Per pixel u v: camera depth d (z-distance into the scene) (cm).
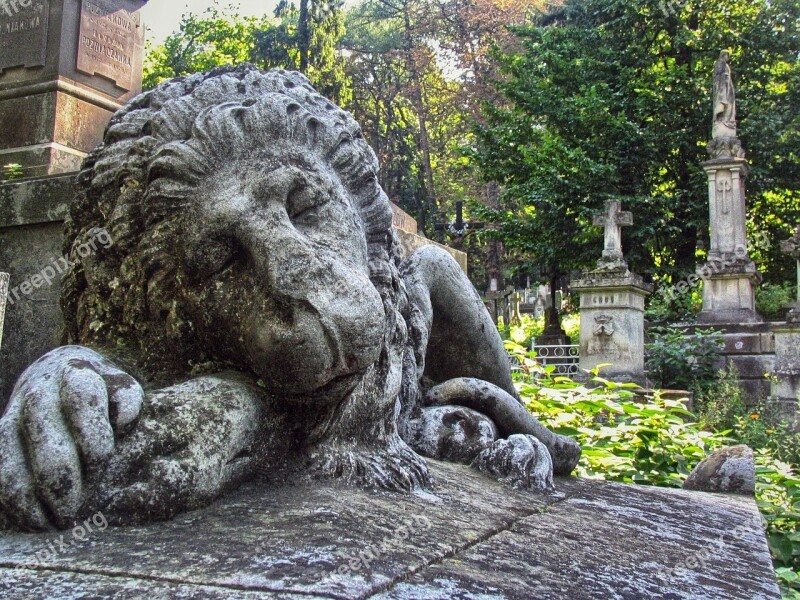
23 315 339
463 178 3409
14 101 502
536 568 145
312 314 169
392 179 3275
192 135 184
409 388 265
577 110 1944
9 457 139
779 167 1977
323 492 175
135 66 590
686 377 1226
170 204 181
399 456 208
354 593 112
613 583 144
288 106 189
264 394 178
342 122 206
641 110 1933
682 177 2003
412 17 3422
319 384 173
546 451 251
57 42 510
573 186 1831
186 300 181
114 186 195
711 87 1958
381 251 209
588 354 1130
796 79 2017
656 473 410
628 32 2080
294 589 112
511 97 2039
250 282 175
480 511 187
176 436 153
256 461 173
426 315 287
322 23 2783
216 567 120
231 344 178
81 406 143
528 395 484
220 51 3192
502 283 3100
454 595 121
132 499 143
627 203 1844
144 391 162
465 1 3148
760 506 386
